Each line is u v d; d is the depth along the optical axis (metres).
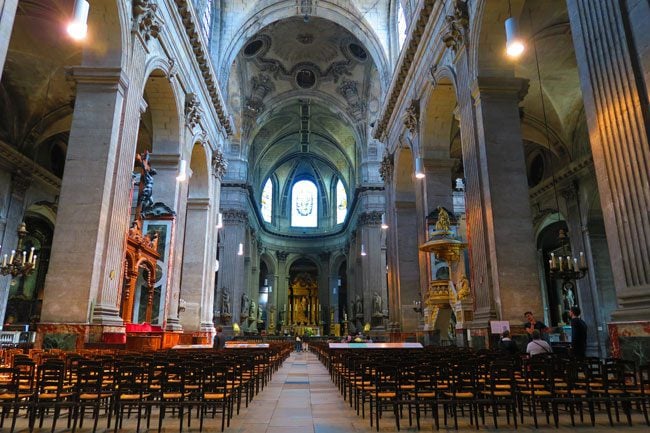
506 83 10.45
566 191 19.97
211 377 4.99
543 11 13.38
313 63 32.22
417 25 15.20
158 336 11.20
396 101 19.81
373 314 30.83
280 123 39.03
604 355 17.34
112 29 10.20
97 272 9.03
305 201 48.28
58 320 8.56
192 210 19.05
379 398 4.78
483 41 10.63
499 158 9.96
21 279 22.03
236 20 22.28
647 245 5.14
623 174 5.52
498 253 9.33
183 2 13.87
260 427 4.81
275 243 46.09
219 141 21.98
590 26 6.18
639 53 5.41
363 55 30.67
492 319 9.20
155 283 13.95
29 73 17.06
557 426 4.68
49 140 21.30
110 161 9.62
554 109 18.89
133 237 11.78
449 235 13.54
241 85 32.34
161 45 12.95
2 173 17.89
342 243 45.38
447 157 15.70
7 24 5.85
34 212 21.55
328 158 44.62
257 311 40.41
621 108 5.59
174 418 5.32
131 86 10.60
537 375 5.15
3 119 17.97
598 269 18.25
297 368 13.79
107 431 4.61
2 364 6.44
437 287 13.88
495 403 4.71
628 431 4.45
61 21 14.19
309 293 46.47
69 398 4.74
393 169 21.06
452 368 5.11
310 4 23.16
